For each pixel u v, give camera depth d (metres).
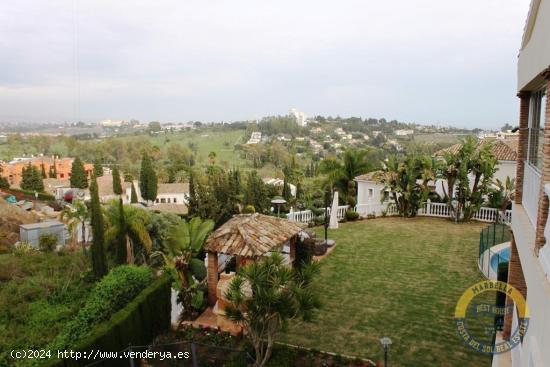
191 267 15.74
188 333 14.20
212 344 13.38
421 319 14.38
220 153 166.00
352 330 13.80
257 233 16.47
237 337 13.64
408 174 30.45
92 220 19.09
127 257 21.92
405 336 13.28
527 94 10.64
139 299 13.62
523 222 9.27
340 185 35.19
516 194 11.16
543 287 5.78
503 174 31.23
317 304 10.88
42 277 19.08
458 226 28.16
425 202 31.69
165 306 14.68
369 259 21.12
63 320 15.55
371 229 27.64
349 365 11.75
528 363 6.75
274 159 131.00
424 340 12.98
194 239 15.68
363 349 12.60
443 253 21.95
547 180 6.79
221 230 16.50
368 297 16.38
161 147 178.12
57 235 27.30
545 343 5.42
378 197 37.88
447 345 12.62
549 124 6.72
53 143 194.12
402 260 20.89
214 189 24.09
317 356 12.28
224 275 15.93
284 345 12.77
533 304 6.62
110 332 12.09
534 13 7.95
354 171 34.31
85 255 22.69
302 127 190.50
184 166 103.25
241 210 25.06
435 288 17.12
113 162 146.75
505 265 13.87
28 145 184.62
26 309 16.20
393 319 14.46
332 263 20.56
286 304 10.62
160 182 99.06
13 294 17.41
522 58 9.92
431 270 19.33
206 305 16.02
